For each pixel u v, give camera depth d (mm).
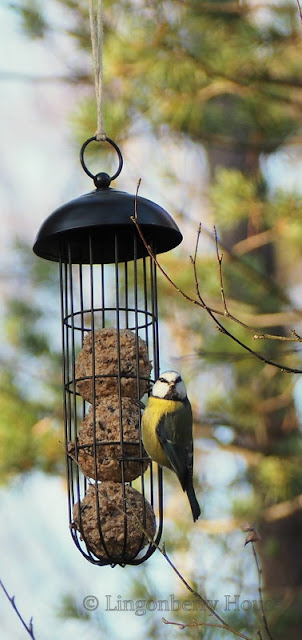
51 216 9844
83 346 10422
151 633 13195
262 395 14617
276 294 14000
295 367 14195
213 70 13570
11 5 13789
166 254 13969
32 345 14188
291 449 14594
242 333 13711
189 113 13812
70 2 13688
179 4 13367
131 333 10305
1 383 14094
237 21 13414
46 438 13898
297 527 16578
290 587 15883
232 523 14148
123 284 13625
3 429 13945
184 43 13594
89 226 9523
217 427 14633
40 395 14219
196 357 13812
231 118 14266
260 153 14586
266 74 13695
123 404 10141
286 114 14266
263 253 16484
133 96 13773
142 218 9625
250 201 13445
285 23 13398
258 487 14539
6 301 14547
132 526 9773
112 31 13641
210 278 13891
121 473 9945
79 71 14438
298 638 14023
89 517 9797
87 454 10016
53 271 14508
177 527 13750
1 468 13969
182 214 13578
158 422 10148
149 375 10422
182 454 10344
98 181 9961
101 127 9875
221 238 15039
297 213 13477
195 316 14000
